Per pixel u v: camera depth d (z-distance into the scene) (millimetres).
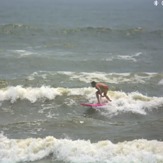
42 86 72562
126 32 154500
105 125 56875
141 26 193375
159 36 149500
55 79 80625
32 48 119000
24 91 69312
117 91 72188
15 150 47094
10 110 64062
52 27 177500
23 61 97812
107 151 45969
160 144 47531
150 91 74062
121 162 43500
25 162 44938
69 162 44469
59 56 105688
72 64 96000
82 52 113625
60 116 61156
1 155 46156
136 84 77625
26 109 64375
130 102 65062
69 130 54625
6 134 52906
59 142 48031
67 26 186875
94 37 144500
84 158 44812
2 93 69188
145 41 137625
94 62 98062
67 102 66312
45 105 65750
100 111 62500
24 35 146000
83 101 66688
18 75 84500
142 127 55969
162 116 61094
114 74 85000
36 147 47562
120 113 61656
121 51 115875
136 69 92438
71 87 75062
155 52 114625
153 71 90562
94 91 69812
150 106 63969
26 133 53344
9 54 106875
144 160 43656
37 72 86938
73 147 46812
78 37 144000
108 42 134125
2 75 84688
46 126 55906
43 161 45156
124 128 55594
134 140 49125
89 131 54250
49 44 126812
